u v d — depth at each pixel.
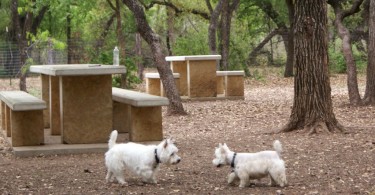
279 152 8.87
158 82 24.64
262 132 14.77
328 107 14.11
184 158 11.76
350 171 10.02
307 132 14.02
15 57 40.69
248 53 41.94
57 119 14.50
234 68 38.25
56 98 14.49
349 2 29.73
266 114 18.98
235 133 15.09
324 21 14.03
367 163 10.62
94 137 13.08
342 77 38.62
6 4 42.41
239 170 8.80
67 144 12.95
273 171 8.75
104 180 9.79
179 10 36.16
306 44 14.02
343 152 11.71
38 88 31.67
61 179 9.98
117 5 29.11
